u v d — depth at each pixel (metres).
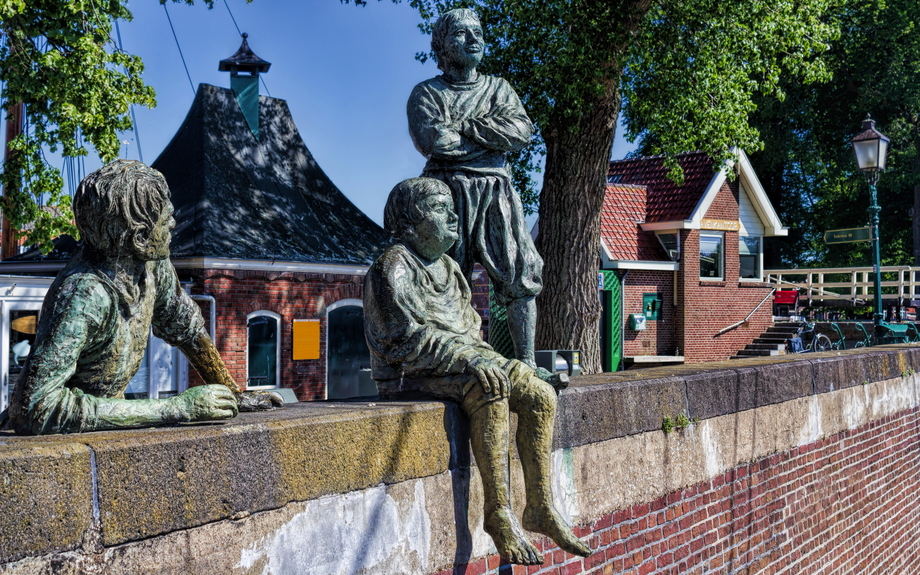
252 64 20.39
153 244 2.67
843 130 38.28
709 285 27.78
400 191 3.68
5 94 11.43
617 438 4.79
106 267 2.66
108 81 11.49
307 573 2.88
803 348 25.77
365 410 3.29
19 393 2.46
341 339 18.11
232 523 2.62
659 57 13.24
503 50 12.96
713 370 6.09
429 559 3.45
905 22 33.03
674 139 14.25
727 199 28.62
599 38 11.92
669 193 28.84
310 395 17.31
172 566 2.45
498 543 3.37
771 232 29.89
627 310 26.81
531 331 4.30
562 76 11.92
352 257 18.50
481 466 3.43
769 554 6.54
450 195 3.71
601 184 12.43
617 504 4.77
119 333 2.70
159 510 2.41
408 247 3.70
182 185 18.31
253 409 3.28
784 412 6.89
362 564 3.11
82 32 11.55
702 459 5.66
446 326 3.68
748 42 13.86
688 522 5.46
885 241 37.66
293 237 18.05
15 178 11.80
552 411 3.52
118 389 2.82
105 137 11.46
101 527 2.27
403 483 3.33
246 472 2.67
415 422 3.39
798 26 14.01
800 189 41.69
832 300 27.97
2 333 12.91
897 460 9.63
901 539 9.69
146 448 2.39
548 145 12.74
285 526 2.81
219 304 16.09
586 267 12.36
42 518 2.13
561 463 4.31
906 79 33.62
